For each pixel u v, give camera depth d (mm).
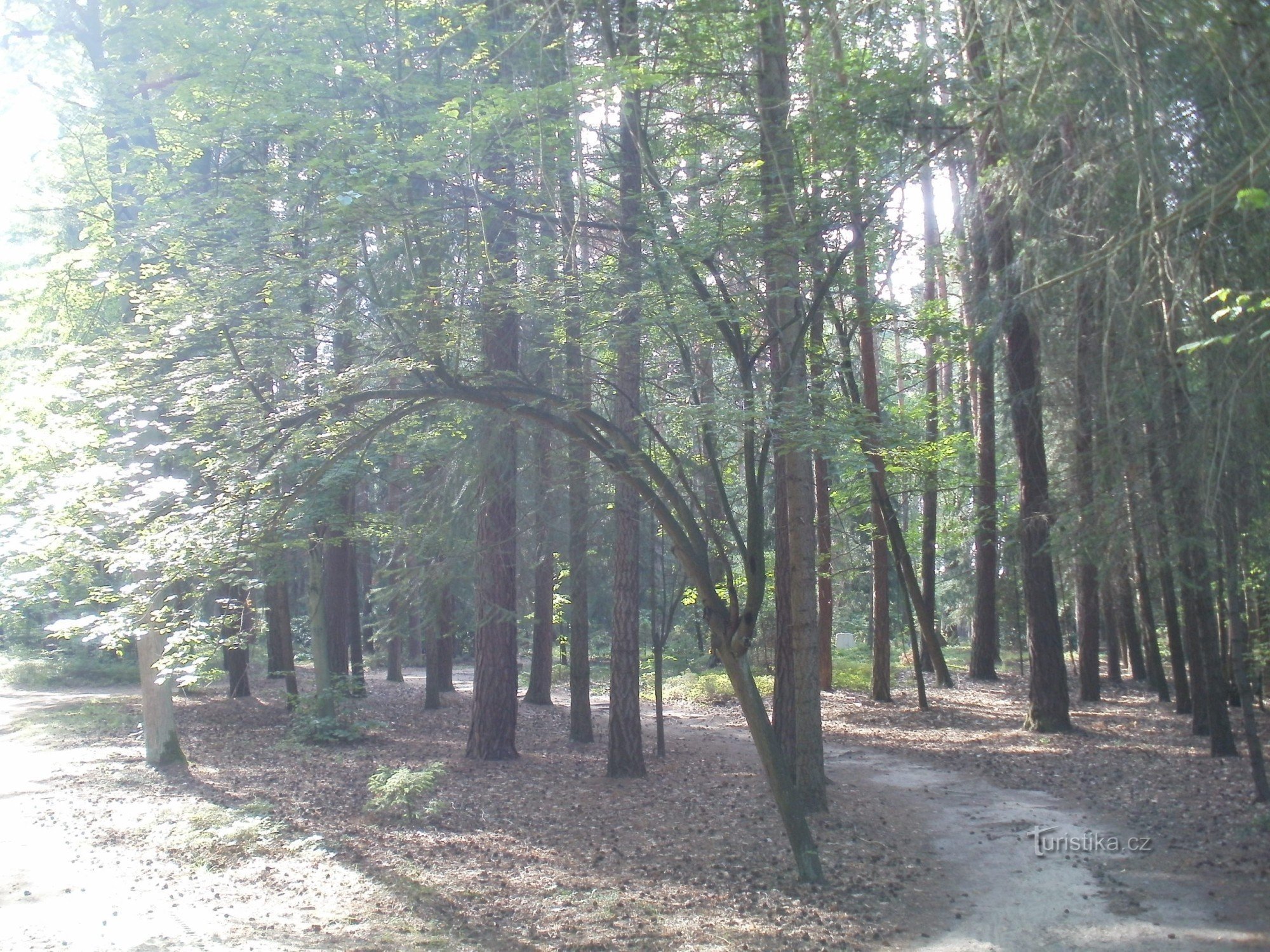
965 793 13203
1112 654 28422
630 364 10641
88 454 8836
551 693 28453
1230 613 11141
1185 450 8961
